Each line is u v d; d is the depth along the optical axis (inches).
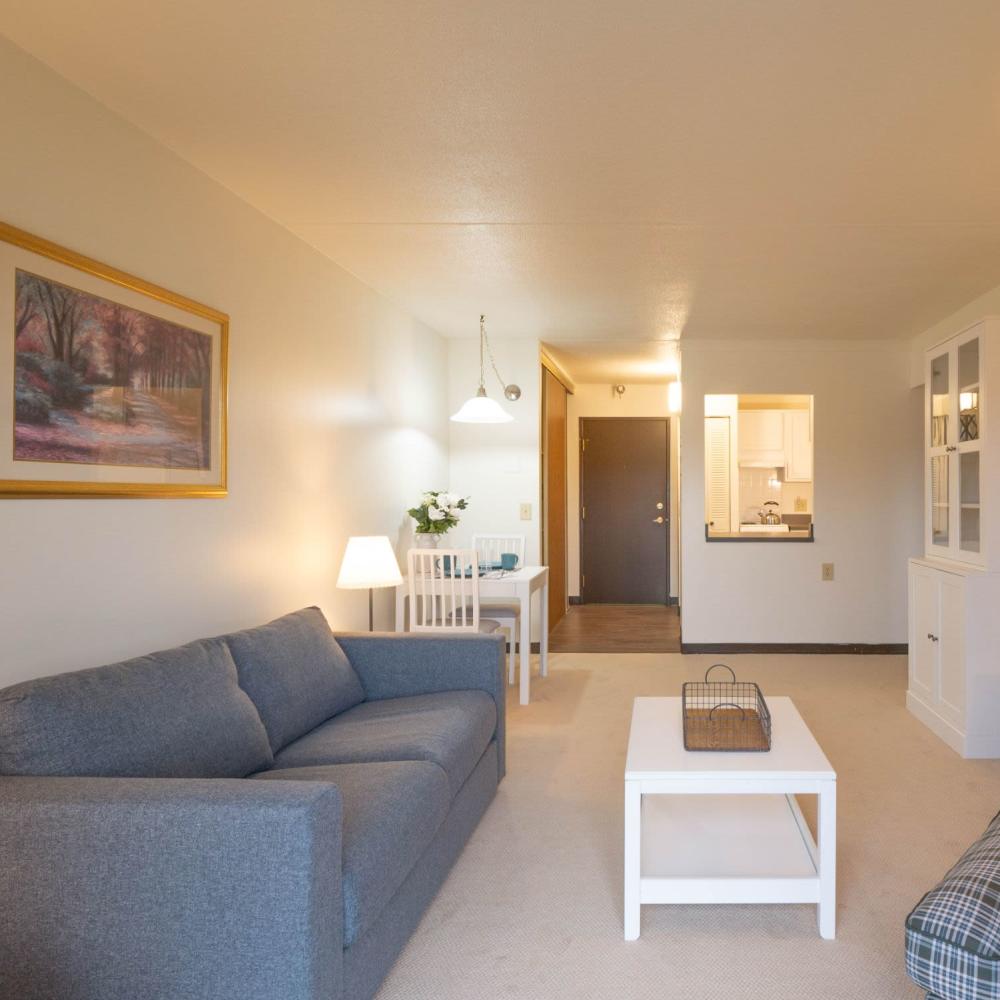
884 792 125.8
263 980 58.9
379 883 70.1
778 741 95.3
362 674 126.1
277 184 116.1
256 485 126.3
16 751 66.5
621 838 110.4
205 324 111.0
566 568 317.4
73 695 72.0
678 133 100.2
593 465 335.0
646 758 89.7
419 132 100.0
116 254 94.0
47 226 83.6
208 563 112.9
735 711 109.4
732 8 74.0
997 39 79.1
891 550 234.5
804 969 79.8
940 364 163.3
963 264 157.0
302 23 76.5
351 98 91.1
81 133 88.4
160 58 82.4
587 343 240.4
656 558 333.1
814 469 235.8
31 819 60.7
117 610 94.3
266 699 98.8
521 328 219.6
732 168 111.0
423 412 213.9
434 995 76.0
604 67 84.6
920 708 165.3
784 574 236.4
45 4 72.9
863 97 91.1
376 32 78.1
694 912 91.7
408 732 101.2
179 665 86.1
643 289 175.6
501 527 237.5
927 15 75.1
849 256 151.3
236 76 86.3
